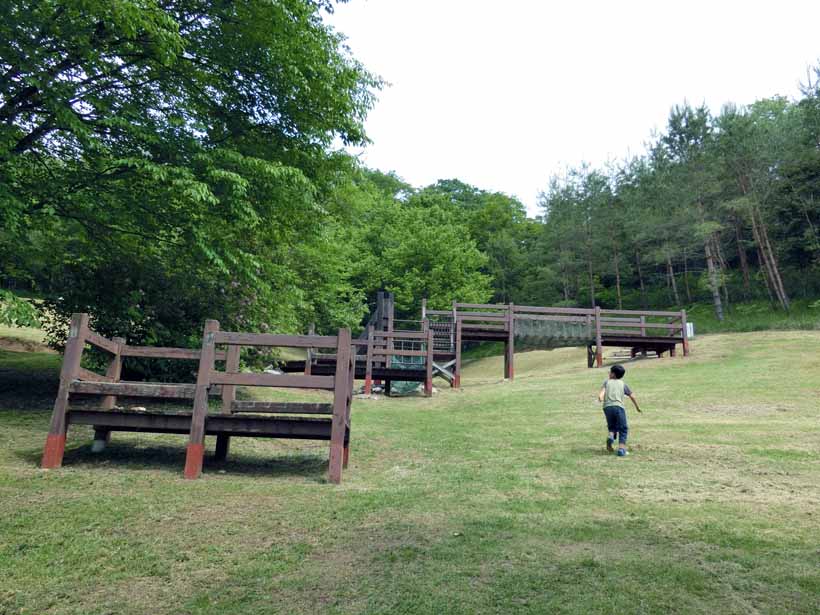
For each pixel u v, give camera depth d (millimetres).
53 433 7047
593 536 4867
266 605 3609
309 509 5688
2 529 4840
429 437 10414
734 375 16375
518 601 3619
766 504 5777
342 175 14117
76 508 5457
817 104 32031
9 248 11078
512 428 11156
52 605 3609
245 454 8586
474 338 22828
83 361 12875
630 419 11289
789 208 33312
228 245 11312
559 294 49812
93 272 12312
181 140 10695
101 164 10984
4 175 9695
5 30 8461
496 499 6117
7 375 14016
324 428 7223
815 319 28453
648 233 39312
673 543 4668
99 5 8344
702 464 7586
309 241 15961
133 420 7289
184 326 13133
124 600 3686
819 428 9703
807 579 3891
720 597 3650
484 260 46000
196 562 4312
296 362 19891
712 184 34875
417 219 45438
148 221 11367
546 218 49531
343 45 13133
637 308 45719
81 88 10242
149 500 5820
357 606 3580
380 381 20906
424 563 4281
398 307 42375
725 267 41719
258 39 10953
